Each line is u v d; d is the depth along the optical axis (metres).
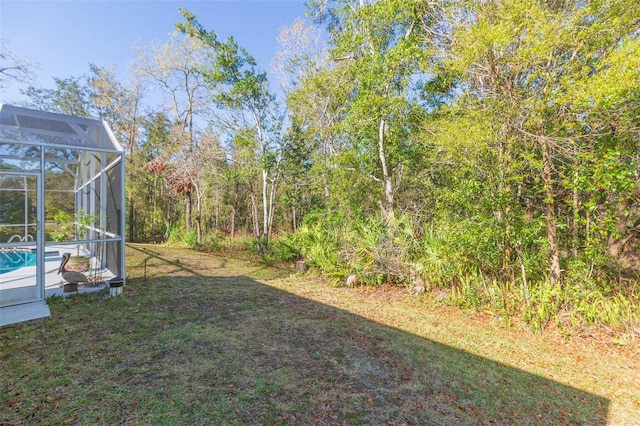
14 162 5.55
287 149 13.31
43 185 5.67
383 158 10.02
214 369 3.46
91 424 2.44
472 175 6.55
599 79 4.61
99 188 8.01
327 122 13.12
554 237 6.09
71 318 4.81
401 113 9.72
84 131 7.03
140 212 22.38
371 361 3.95
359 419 2.77
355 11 10.05
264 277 9.05
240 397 2.95
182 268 9.77
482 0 6.31
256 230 16.22
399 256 7.89
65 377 3.12
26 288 6.15
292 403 2.93
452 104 7.54
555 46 5.20
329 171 12.18
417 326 5.43
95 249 8.31
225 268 10.29
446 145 6.64
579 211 6.35
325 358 3.94
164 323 4.79
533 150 6.02
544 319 5.59
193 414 2.64
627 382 3.91
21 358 3.47
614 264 6.61
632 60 4.29
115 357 3.61
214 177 17.22
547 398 3.46
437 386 3.47
